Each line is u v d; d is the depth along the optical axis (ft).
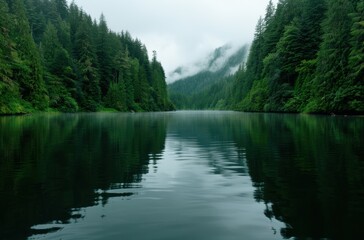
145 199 22.63
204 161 36.47
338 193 23.32
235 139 57.57
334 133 62.75
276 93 206.28
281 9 268.00
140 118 150.10
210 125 96.99
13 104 152.46
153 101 369.09
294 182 26.58
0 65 140.77
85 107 258.78
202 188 25.34
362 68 127.95
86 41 285.43
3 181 27.32
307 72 186.29
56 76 229.25
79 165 34.04
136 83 340.39
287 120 111.34
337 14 149.79
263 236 16.62
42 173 30.35
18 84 158.30
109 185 26.22
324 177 28.02
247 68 345.92
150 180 27.86
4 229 17.58
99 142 53.47
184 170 31.76
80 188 25.27
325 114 155.94
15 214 19.74
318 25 199.93
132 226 17.93
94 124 98.43
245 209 20.49
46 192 24.23
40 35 331.77
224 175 29.55
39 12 372.58
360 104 129.70
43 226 17.95
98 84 293.02
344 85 139.13
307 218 18.84
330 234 16.74
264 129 76.33
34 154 40.86
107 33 345.51
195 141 55.52
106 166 33.60
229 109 499.51
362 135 58.54
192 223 18.34
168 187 25.62
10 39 166.91
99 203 21.75
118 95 294.25
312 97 168.86
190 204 21.53
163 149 45.88
